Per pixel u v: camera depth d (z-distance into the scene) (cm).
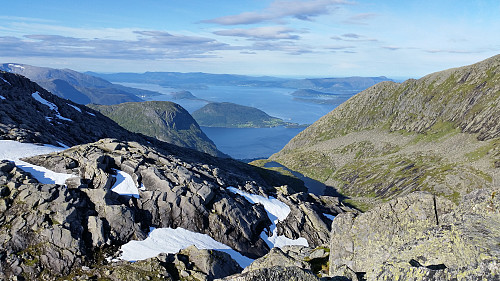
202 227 6919
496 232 1644
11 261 5066
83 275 5122
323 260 3547
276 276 1838
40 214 5697
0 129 8088
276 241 7600
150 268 5234
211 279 5181
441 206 2527
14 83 12338
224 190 8306
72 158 7381
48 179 6662
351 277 2142
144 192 7062
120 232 6078
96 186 6869
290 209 8788
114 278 5028
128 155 8112
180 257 5531
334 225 2967
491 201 1897
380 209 2755
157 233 6431
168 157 9162
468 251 1588
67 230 5572
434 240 1848
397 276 1678
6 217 5566
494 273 1290
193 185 7575
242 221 7444
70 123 11569
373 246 2628
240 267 5756
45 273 5081
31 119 9712
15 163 6938
